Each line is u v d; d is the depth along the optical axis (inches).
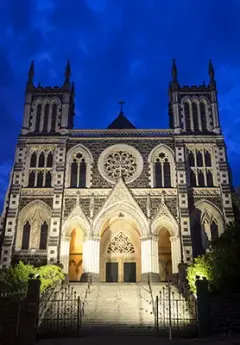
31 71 2561.5
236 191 2405.3
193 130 2368.4
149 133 2356.1
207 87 2491.4
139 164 2251.5
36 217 2155.5
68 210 2142.0
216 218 2142.0
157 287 1772.9
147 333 1202.0
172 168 2255.2
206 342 863.1
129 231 2247.8
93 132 2351.1
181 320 1286.9
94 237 2062.0
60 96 2479.1
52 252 2014.0
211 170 2267.5
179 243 2049.7
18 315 1078.4
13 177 2206.0
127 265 2192.4
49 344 948.6
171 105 2546.8
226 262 1459.2
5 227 2084.2
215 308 1207.6
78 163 2281.0
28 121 2391.7
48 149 2327.8
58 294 1619.1
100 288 1747.0
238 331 1079.6
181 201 2129.7
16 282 1546.5
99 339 967.0
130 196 2137.1
